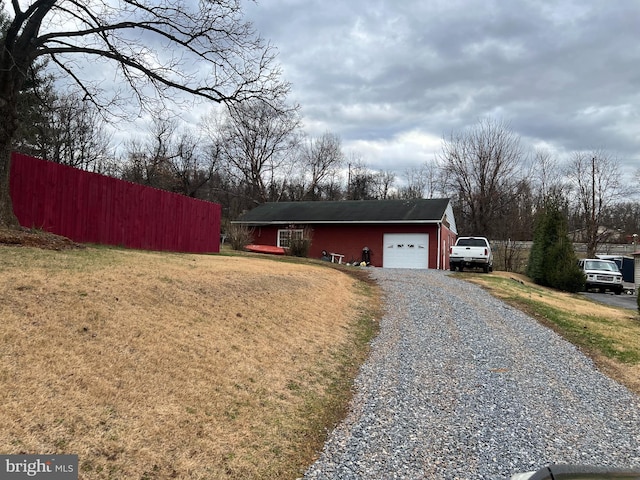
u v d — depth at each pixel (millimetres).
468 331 9297
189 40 10578
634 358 8242
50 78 18391
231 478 3527
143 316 5766
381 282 15281
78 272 6488
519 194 37750
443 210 24453
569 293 19844
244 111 12023
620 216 54281
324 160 50750
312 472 3857
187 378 4797
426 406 5477
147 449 3473
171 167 38844
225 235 27422
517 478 2584
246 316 7352
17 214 9859
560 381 6754
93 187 11883
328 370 6453
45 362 3998
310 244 22859
